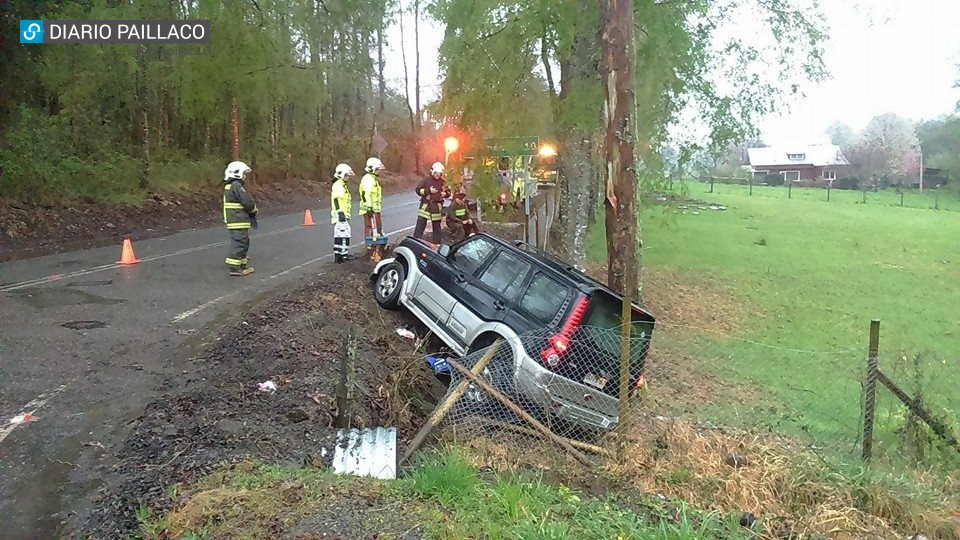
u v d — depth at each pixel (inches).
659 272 740.0
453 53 484.1
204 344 278.8
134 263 447.8
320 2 922.1
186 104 755.4
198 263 462.6
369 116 1812.3
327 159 1314.0
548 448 220.4
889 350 484.1
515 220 706.2
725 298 641.6
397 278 370.9
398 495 164.4
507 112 487.5
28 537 144.2
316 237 639.1
